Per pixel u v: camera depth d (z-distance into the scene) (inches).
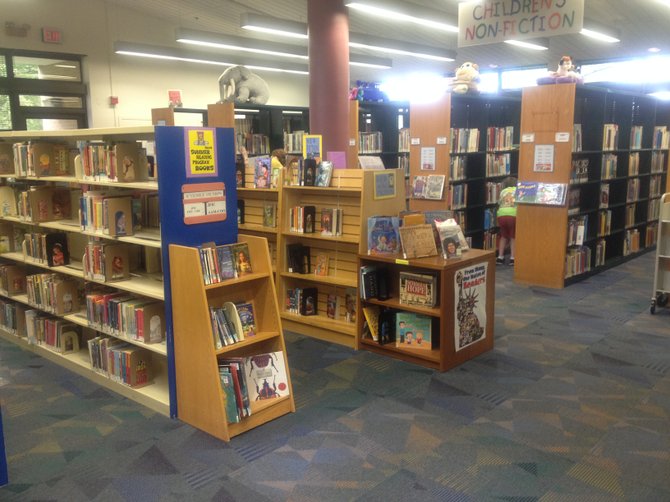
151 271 174.1
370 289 190.1
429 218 192.4
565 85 261.1
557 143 267.6
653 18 361.4
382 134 350.9
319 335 211.0
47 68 460.4
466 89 306.3
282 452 133.0
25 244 201.0
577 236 280.7
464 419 147.2
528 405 154.5
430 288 176.9
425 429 142.4
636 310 241.1
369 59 543.8
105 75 492.1
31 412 156.3
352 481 120.9
